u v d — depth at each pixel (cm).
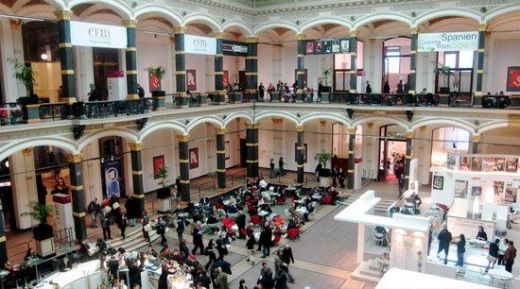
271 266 1836
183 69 2402
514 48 2522
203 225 2139
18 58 2017
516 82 2542
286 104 2859
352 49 2577
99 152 2441
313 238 2138
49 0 1734
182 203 2495
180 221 2025
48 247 1736
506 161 2167
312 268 1823
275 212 2455
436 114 2431
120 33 2020
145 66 2652
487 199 2211
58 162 2267
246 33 2867
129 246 1959
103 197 2478
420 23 2403
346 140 3125
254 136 3009
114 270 1547
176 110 2356
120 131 2067
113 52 2461
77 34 1830
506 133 2609
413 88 2467
